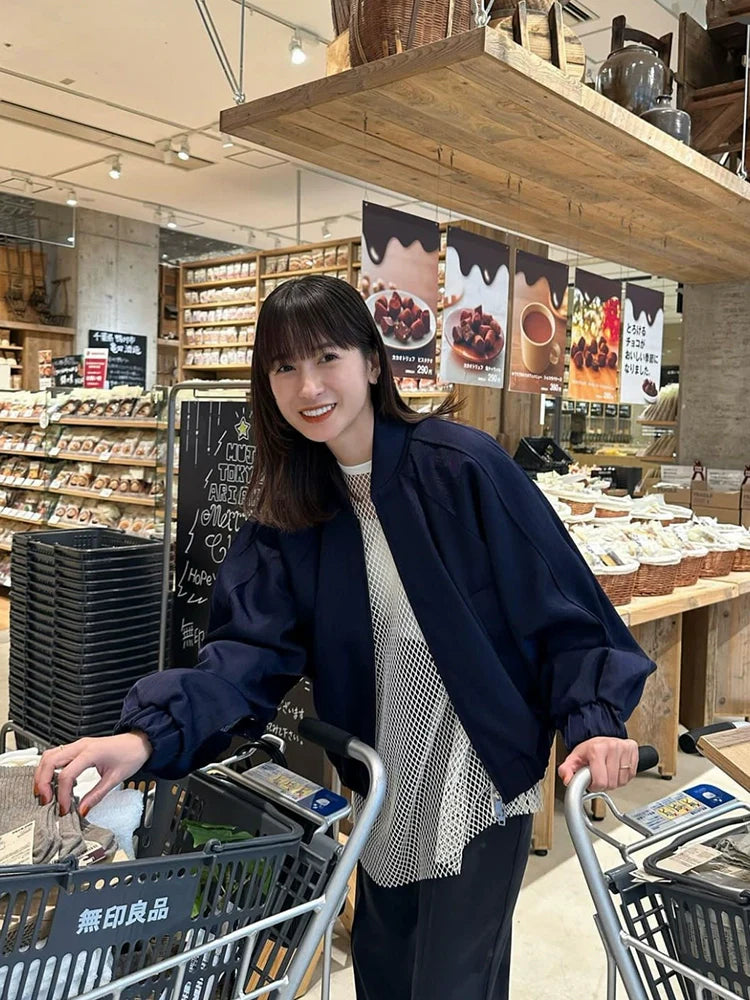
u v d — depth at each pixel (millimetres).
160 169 9078
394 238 3094
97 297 11664
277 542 1505
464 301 3381
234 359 9938
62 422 5969
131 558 3221
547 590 1323
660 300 4613
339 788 2711
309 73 6625
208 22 2695
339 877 1185
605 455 9812
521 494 1368
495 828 1408
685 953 1235
